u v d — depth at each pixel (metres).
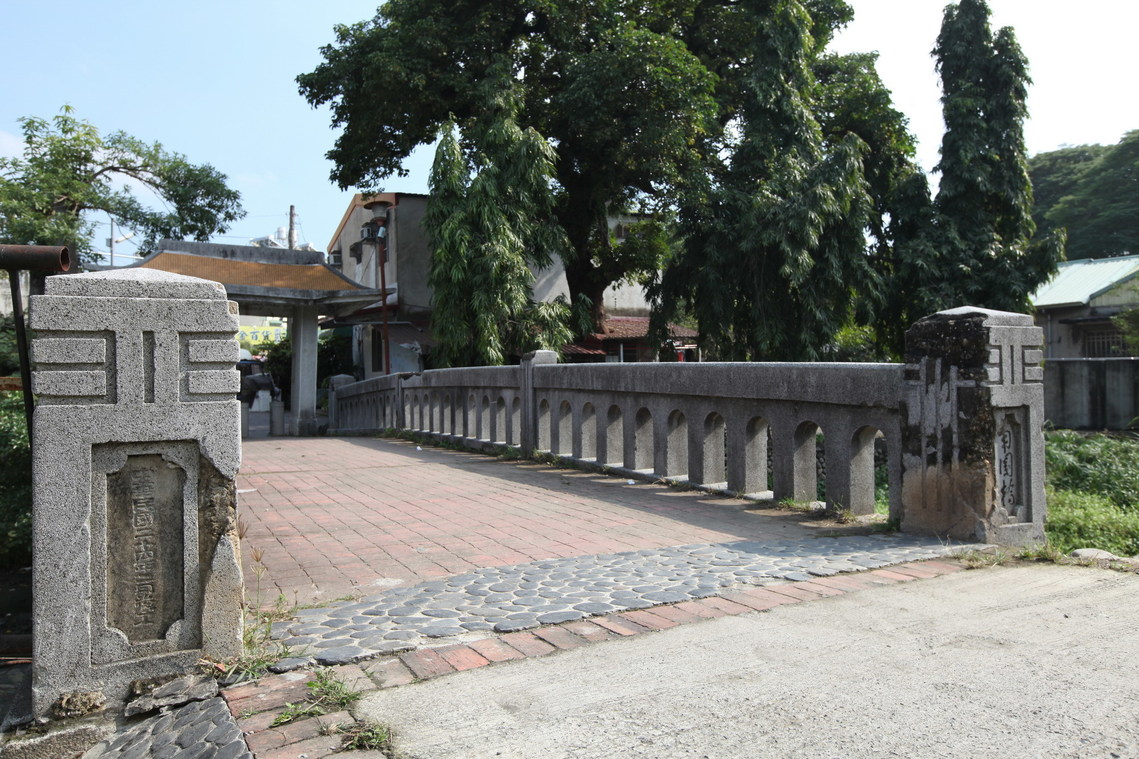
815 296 19.69
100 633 3.30
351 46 20.91
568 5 20.22
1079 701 3.04
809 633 3.81
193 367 3.43
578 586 4.59
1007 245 20.84
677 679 3.28
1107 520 7.52
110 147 21.97
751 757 2.65
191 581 3.45
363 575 4.95
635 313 33.25
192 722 3.01
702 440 8.11
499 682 3.26
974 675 3.30
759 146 20.55
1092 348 28.88
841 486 6.67
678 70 19.23
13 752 3.08
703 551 5.46
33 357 3.20
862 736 2.79
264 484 8.91
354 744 2.74
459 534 6.16
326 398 31.64
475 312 18.06
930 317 5.88
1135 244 37.22
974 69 20.83
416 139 22.12
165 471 3.44
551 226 19.53
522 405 11.32
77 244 19.84
